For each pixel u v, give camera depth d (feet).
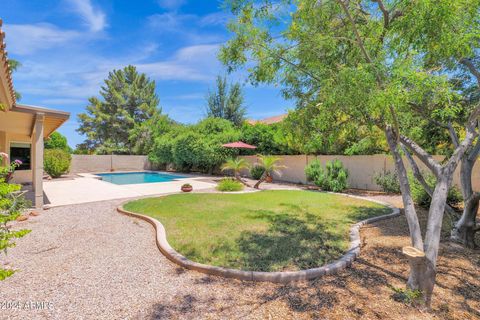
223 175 68.85
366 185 41.81
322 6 12.65
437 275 12.05
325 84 11.40
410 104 14.24
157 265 13.29
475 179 29.73
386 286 10.97
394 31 10.83
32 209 25.16
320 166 42.93
